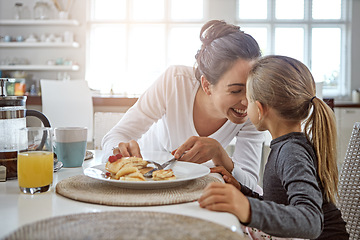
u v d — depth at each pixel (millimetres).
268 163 1021
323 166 970
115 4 6016
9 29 5605
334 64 5809
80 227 511
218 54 1171
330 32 5793
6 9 5707
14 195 728
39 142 759
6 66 5379
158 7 6008
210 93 1309
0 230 527
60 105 3002
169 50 6016
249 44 1182
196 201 698
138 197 696
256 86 1056
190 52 6016
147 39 6027
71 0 5578
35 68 5395
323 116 1000
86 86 2971
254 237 1099
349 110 4309
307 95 1023
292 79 1013
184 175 911
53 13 5598
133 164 921
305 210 735
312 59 5832
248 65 1158
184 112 1456
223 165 1175
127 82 6000
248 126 1449
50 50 5578
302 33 5844
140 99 1516
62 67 5383
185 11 6016
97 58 6012
